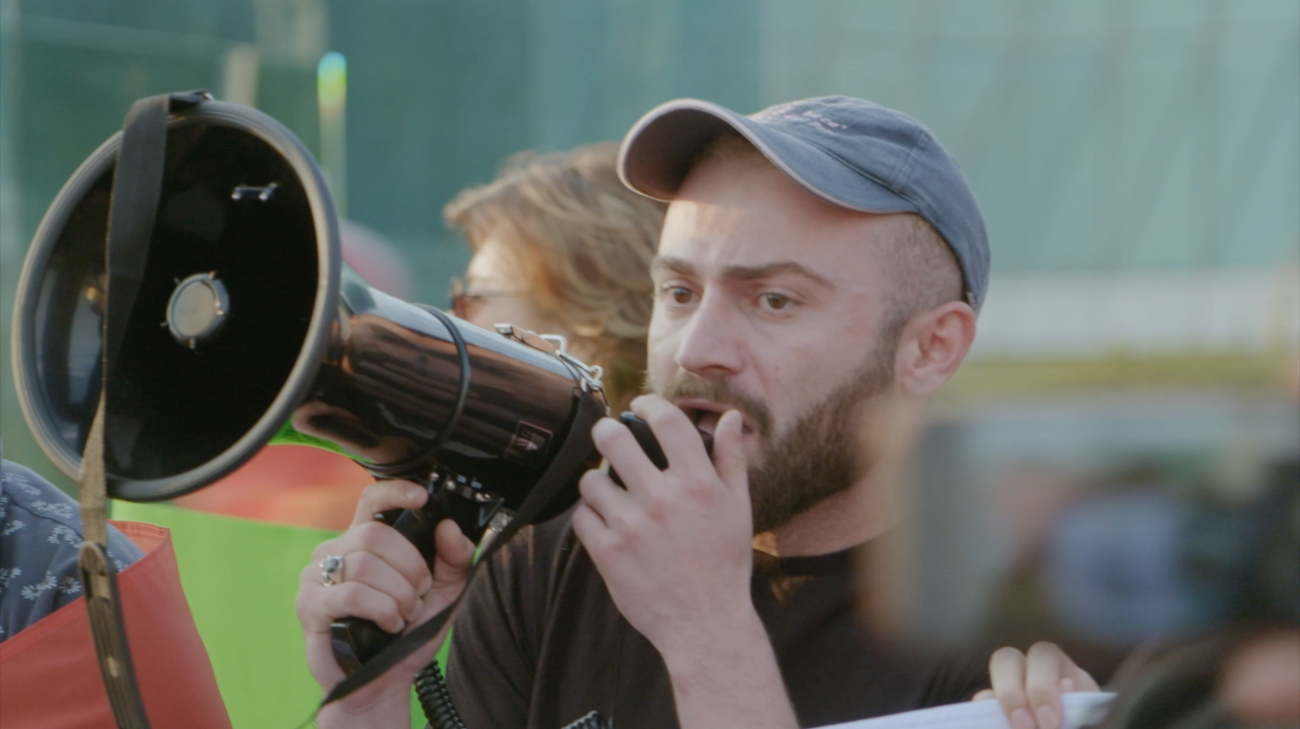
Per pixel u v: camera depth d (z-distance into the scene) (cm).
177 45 1195
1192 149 2178
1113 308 1962
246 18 1247
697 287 271
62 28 1139
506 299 423
